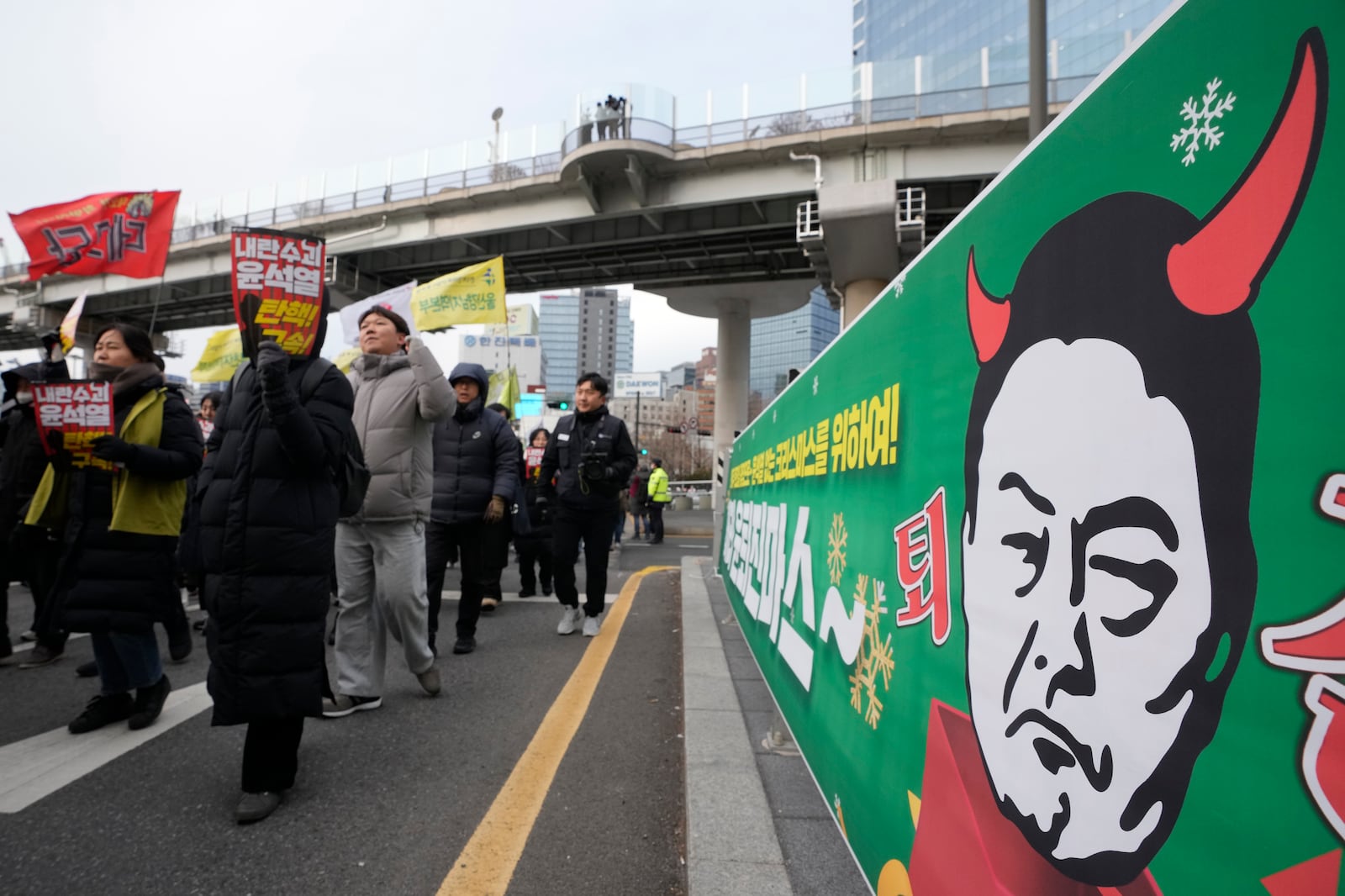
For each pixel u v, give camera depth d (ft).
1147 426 2.83
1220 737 2.42
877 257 75.66
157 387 10.27
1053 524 3.40
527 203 84.94
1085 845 3.04
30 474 14.07
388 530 11.52
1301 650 2.13
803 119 71.41
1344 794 1.98
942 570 4.63
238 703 7.60
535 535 23.58
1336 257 2.07
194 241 99.66
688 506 106.22
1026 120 64.03
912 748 4.83
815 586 7.91
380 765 9.54
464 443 15.85
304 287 8.42
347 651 11.61
